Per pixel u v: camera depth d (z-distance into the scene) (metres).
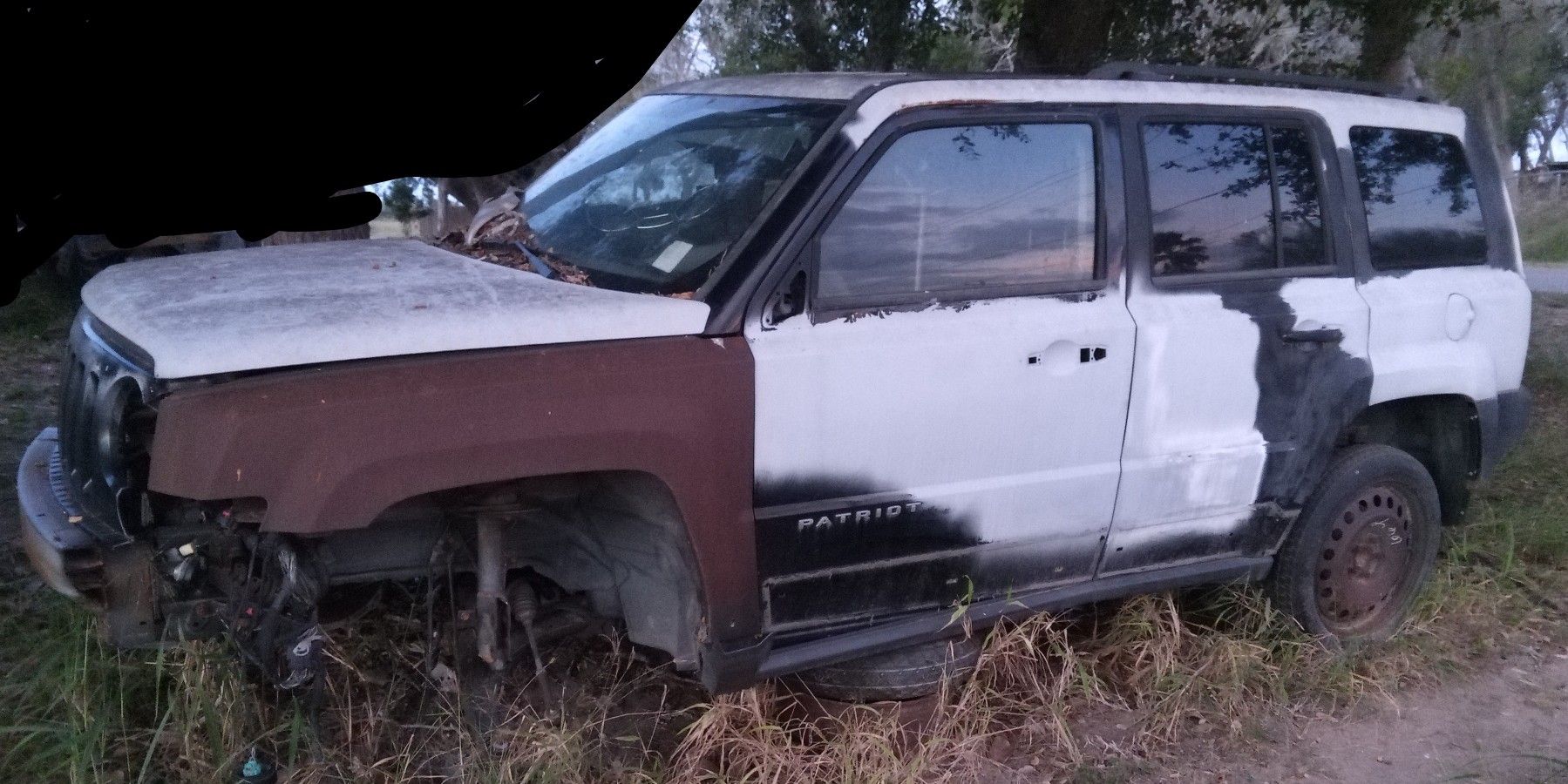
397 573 3.11
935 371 3.24
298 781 2.96
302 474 2.60
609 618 3.36
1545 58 23.05
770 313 3.07
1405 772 3.71
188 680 3.06
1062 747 3.65
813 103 3.49
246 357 2.61
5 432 5.76
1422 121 4.52
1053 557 3.62
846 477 3.16
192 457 2.56
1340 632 4.38
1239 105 3.95
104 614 2.85
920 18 8.67
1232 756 3.75
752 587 3.06
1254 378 3.86
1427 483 4.48
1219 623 4.31
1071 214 3.56
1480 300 4.52
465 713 3.12
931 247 3.32
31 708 3.23
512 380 2.76
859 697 3.45
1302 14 8.92
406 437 2.66
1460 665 4.38
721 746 3.33
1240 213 3.93
